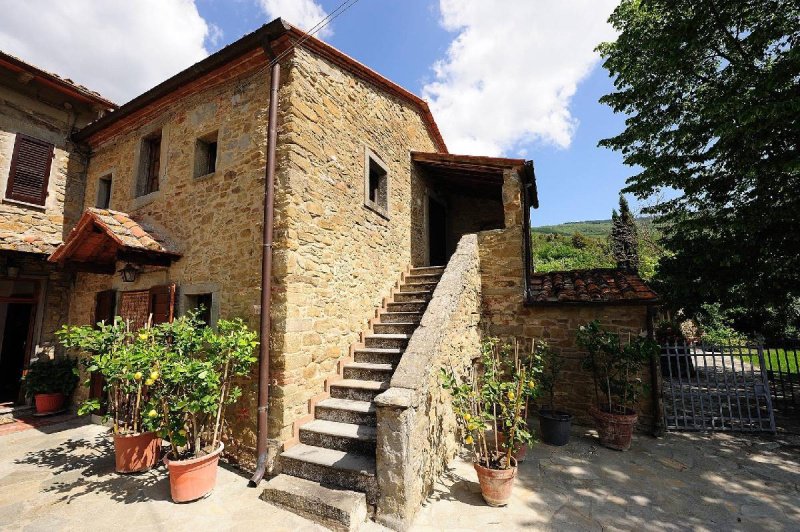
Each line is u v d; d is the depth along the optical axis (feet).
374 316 18.72
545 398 18.42
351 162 17.39
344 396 14.15
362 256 17.90
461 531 9.13
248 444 12.62
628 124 25.32
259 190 13.93
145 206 18.15
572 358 18.01
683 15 20.86
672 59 20.98
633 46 24.18
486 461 10.81
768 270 18.51
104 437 16.37
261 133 14.30
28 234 20.10
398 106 23.02
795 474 12.30
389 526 9.35
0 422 18.71
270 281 12.83
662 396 16.84
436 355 12.39
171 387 11.07
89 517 9.72
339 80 16.93
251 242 13.83
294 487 10.41
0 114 19.62
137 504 10.39
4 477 12.19
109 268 18.52
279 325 12.51
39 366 20.62
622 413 14.94
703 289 20.67
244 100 15.15
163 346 12.23
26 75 19.76
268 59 14.66
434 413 11.95
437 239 29.35
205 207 15.56
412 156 24.30
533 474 12.40
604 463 13.29
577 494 11.02
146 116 19.17
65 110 22.31
